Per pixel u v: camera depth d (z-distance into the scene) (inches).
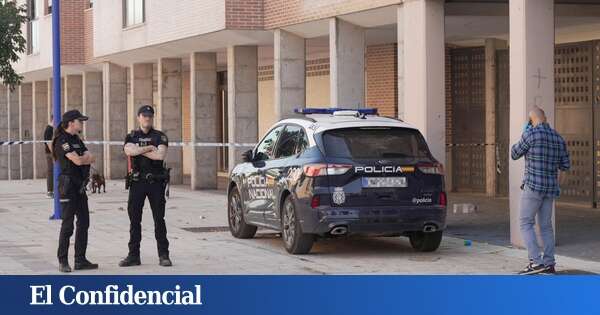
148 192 479.2
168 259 482.0
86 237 471.5
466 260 499.5
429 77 642.2
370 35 892.0
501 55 916.6
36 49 1483.8
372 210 496.1
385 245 563.2
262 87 1278.3
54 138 467.8
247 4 876.0
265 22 877.2
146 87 1241.4
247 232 595.5
